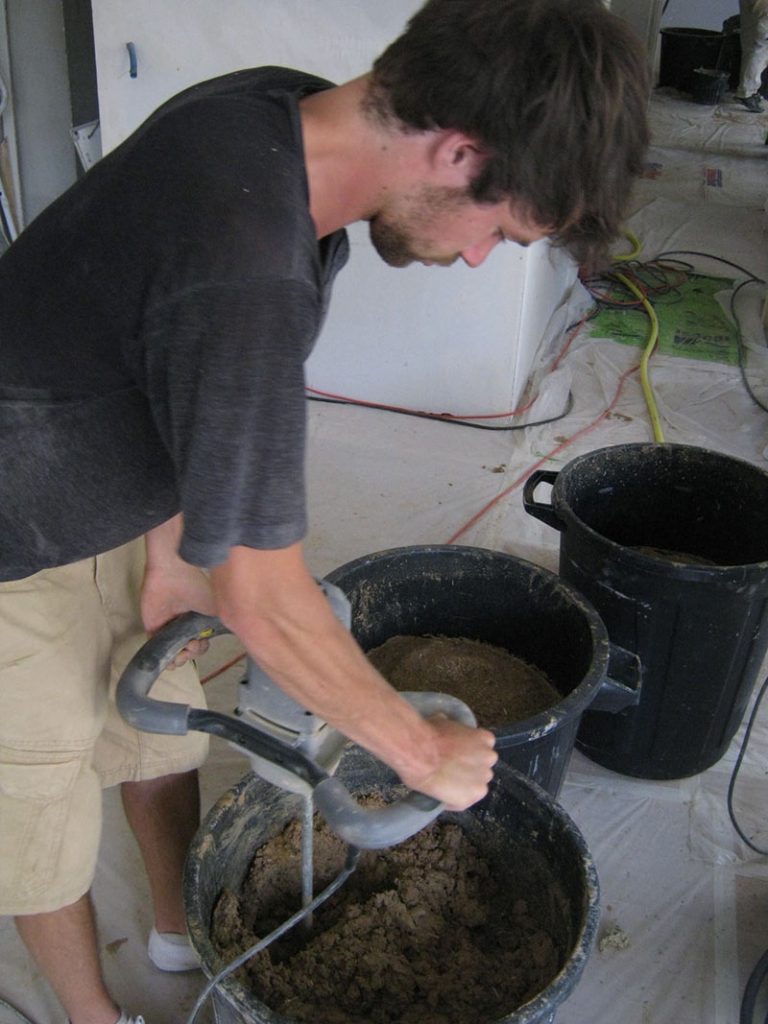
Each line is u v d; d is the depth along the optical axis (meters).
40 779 1.15
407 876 1.37
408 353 3.21
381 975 1.25
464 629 1.82
